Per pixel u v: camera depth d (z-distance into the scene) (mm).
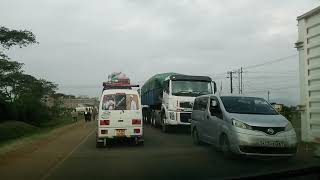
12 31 42656
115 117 18109
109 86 30078
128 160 14117
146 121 35281
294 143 13195
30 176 11523
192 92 24641
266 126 13156
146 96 35250
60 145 19875
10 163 13945
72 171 12133
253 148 13047
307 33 15805
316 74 15312
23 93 50781
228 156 13922
